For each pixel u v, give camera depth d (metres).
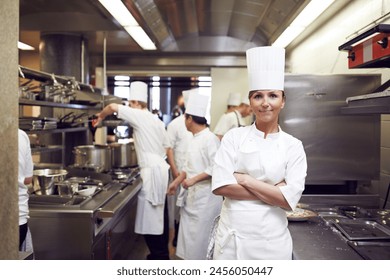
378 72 2.47
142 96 3.13
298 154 1.43
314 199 2.34
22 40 4.54
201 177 2.37
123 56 5.35
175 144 3.75
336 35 3.08
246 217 1.42
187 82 6.19
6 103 1.05
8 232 1.08
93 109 3.49
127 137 4.55
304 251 1.45
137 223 2.97
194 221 2.47
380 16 2.30
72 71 4.09
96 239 2.09
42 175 2.29
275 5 2.95
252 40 4.78
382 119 2.44
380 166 2.46
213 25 4.55
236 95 4.80
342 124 2.38
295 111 2.38
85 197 2.32
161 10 3.36
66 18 3.80
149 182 2.93
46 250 2.00
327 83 2.37
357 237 1.55
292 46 4.56
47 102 2.60
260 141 1.45
